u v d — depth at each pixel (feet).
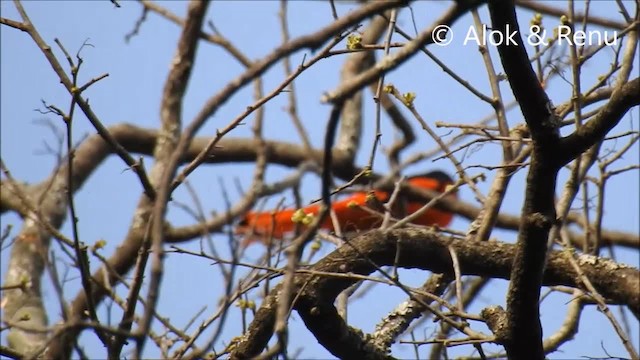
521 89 23.77
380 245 29.30
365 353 29.71
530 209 25.11
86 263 26.86
